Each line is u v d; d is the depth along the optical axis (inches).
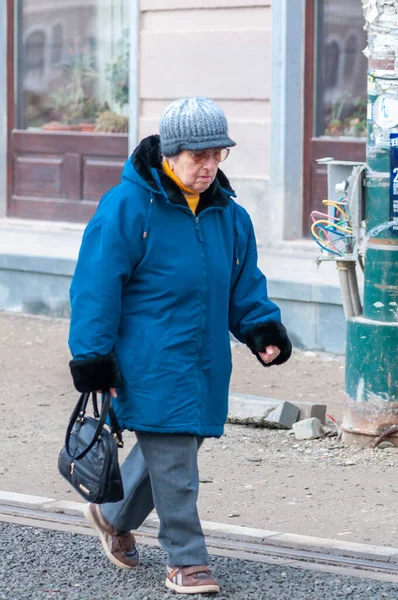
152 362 375.6
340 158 983.0
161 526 389.4
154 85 1053.8
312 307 797.2
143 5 1051.9
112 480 373.4
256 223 997.2
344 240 577.6
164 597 388.2
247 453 571.5
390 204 552.7
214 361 385.1
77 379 369.7
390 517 473.1
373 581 403.5
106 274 369.1
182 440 380.5
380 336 560.4
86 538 450.6
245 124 998.4
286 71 971.3
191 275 376.5
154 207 375.2
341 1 981.8
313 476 531.5
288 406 621.3
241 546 440.8
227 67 1003.9
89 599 388.2
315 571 413.7
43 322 923.4
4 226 1160.2
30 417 649.0
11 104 1190.9
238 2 992.9
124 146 1115.9
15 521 472.1
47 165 1169.4
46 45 1173.7
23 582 404.5
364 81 984.9
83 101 1153.4
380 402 565.0
